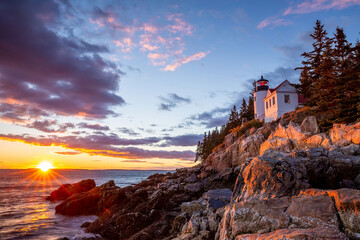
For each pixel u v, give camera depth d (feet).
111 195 96.89
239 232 30.40
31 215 98.17
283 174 41.73
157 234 53.62
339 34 109.60
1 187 227.81
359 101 82.33
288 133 95.55
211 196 56.80
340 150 59.36
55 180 373.20
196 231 40.83
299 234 22.90
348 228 25.21
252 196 41.93
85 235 65.05
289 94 142.92
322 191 32.48
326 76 98.32
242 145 115.24
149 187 118.52
